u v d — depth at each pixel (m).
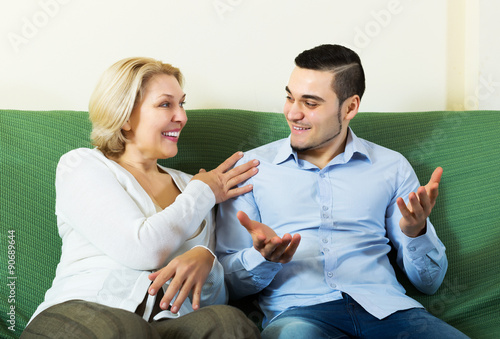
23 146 1.57
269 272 1.40
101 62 1.89
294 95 1.50
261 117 1.78
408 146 1.77
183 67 1.94
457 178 1.74
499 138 1.79
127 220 1.28
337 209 1.53
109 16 1.88
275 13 1.98
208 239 1.50
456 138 1.78
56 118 1.62
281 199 1.54
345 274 1.46
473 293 1.62
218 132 1.71
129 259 1.27
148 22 1.91
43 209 1.54
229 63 1.97
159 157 1.48
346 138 1.62
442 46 2.09
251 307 1.53
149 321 1.24
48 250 1.51
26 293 1.46
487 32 2.04
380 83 2.07
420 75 2.09
